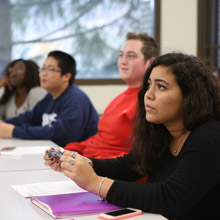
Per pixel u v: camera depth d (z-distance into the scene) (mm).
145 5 4867
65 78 2820
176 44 4852
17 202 1208
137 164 1433
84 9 4699
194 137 1170
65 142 2721
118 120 2145
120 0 4789
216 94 1239
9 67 3494
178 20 4840
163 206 1103
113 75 4871
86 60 4766
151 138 1370
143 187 1146
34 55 4617
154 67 1299
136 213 1094
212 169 1108
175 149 1317
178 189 1102
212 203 1185
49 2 4594
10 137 2773
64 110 2742
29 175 1590
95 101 4699
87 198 1220
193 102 1201
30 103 3418
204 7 4898
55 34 4648
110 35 4809
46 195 1254
